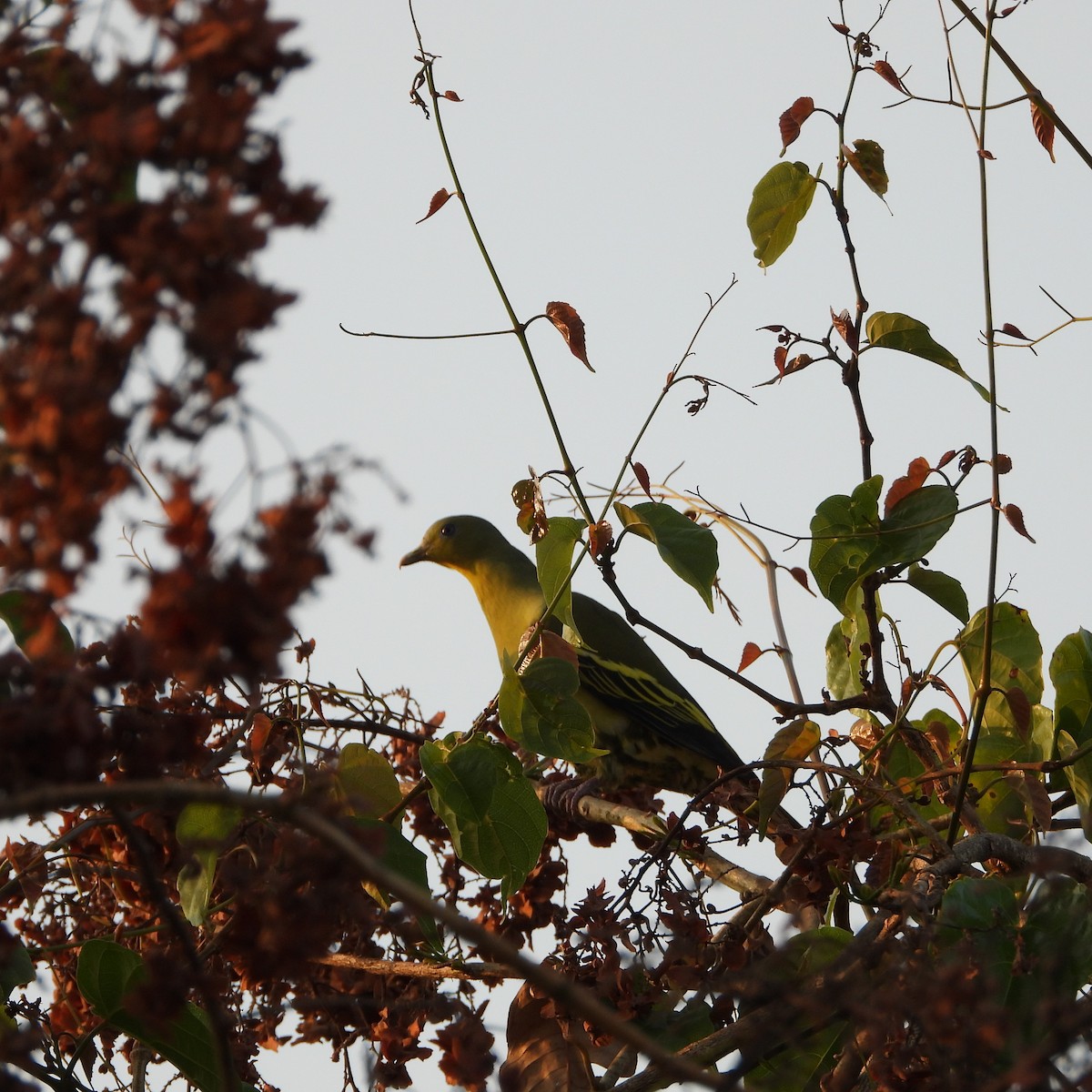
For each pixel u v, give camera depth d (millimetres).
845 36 9117
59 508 3174
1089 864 6051
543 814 7641
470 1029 6402
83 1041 6645
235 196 3271
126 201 3471
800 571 9484
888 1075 4914
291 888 4082
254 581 3223
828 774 8508
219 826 6699
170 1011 4180
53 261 3254
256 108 3363
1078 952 5629
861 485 8836
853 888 7652
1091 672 8594
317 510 3236
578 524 8531
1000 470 8312
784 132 9250
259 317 3139
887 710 8922
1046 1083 4277
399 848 7457
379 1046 6984
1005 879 6129
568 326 8695
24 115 3436
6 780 3547
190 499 3225
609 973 7051
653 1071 6332
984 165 8023
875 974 5230
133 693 6254
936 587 9172
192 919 6543
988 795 8492
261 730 7836
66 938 8062
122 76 3344
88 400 3064
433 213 8977
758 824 8266
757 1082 6195
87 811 8023
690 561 8359
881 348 8977
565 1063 7395
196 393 3160
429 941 7246
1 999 6961
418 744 9055
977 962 5082
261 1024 7109
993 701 8680
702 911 7273
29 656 4109
